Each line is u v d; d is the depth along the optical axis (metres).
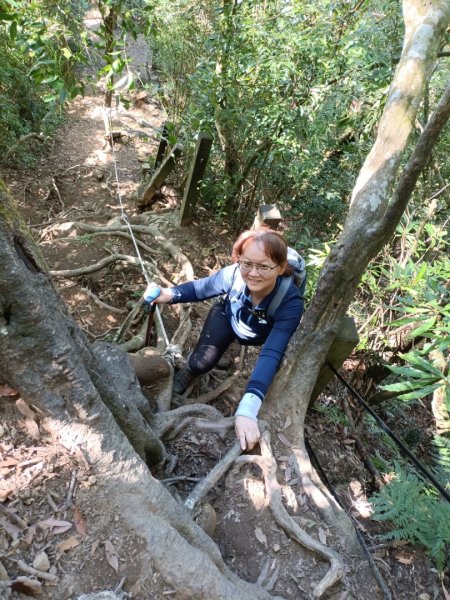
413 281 2.62
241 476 1.92
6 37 4.99
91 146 6.45
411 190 1.86
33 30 2.90
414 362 2.12
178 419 2.17
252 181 4.79
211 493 1.88
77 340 1.44
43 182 5.44
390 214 1.92
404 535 1.91
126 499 1.35
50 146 6.21
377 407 3.49
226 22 3.99
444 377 2.02
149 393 2.36
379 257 3.62
